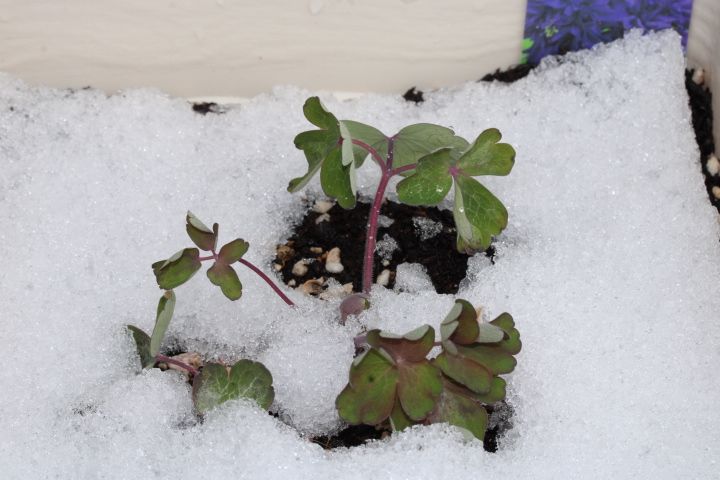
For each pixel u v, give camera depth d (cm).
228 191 56
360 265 55
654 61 58
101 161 56
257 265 54
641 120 57
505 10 58
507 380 50
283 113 58
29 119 58
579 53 59
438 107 58
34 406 51
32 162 56
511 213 55
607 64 58
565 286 53
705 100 59
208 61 59
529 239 55
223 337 53
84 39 58
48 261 54
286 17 58
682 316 52
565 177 56
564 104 58
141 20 57
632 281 53
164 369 52
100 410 50
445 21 58
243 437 48
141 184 56
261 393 49
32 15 57
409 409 46
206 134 57
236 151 57
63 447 49
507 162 48
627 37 58
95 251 54
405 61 59
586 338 51
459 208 48
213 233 48
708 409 50
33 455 49
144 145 57
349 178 48
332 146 49
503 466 48
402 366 46
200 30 58
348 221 56
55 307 53
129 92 58
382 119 58
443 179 48
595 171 56
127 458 49
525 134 57
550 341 51
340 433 51
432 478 47
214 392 49
